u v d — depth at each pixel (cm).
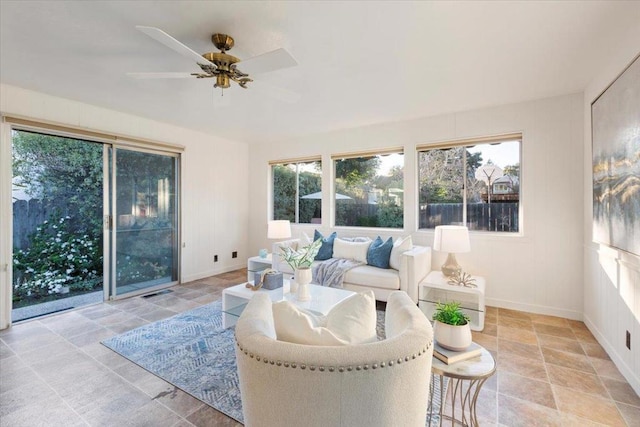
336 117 392
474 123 357
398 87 292
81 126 337
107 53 228
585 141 295
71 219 351
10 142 293
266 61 189
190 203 463
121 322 302
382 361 83
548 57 231
